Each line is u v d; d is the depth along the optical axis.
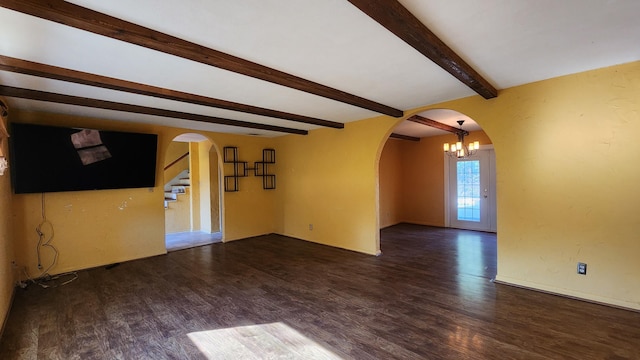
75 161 3.92
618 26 1.91
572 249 2.91
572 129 2.86
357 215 4.89
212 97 3.38
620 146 2.64
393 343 2.22
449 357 2.03
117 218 4.43
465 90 3.23
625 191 2.63
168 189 7.76
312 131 5.62
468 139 6.80
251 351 2.16
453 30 1.93
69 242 4.02
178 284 3.52
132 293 3.26
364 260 4.43
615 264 2.70
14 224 3.58
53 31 1.80
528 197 3.14
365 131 4.71
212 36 1.94
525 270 3.21
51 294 3.24
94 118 4.21
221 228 6.41
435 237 6.00
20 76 2.52
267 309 2.83
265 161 6.42
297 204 6.00
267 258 4.61
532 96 3.06
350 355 2.08
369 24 1.82
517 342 2.19
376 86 3.06
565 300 2.87
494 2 1.62
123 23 1.70
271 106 3.85
